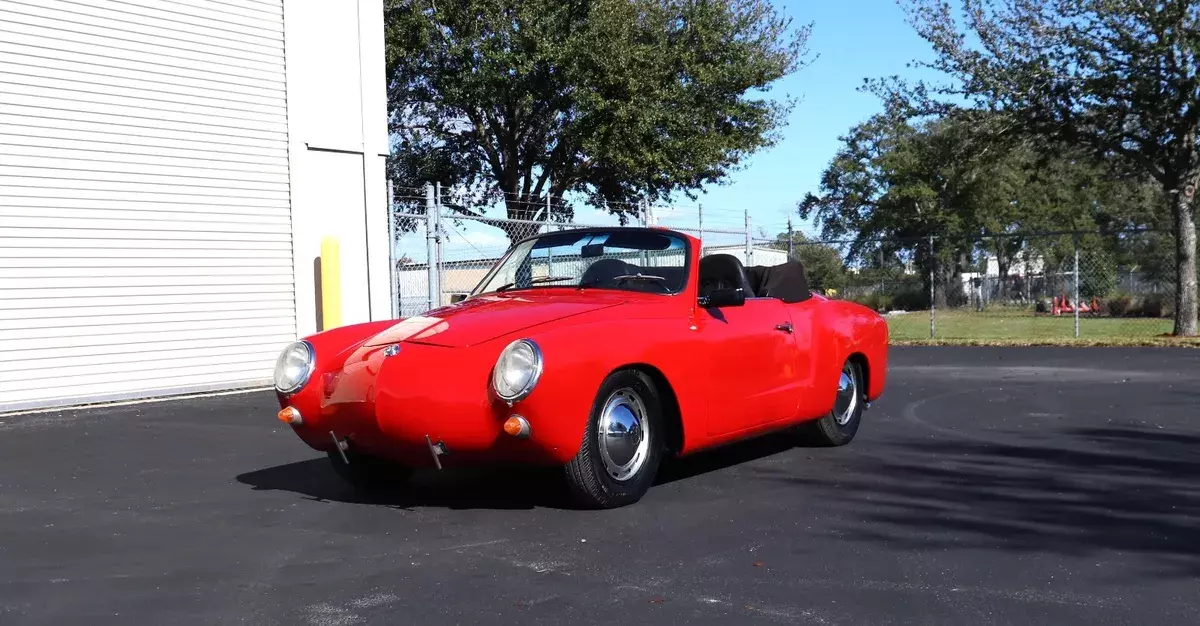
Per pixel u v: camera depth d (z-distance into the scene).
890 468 5.71
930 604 3.26
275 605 3.33
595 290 5.32
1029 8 17.91
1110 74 17.19
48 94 10.13
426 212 12.35
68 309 10.24
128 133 10.76
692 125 26.69
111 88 10.62
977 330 21.14
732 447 6.51
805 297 6.22
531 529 4.30
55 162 10.18
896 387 10.15
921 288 31.34
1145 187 38.81
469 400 4.23
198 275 11.35
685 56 26.53
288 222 12.30
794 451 6.33
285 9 12.26
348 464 5.16
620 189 29.50
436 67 26.66
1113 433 6.88
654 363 4.69
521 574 3.63
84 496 5.32
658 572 3.64
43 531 4.49
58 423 8.62
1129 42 16.91
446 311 5.05
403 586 3.51
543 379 4.16
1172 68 17.00
